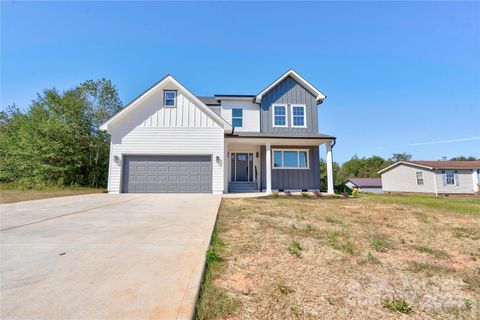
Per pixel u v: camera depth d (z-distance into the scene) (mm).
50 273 2383
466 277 2549
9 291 2010
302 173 13781
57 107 17578
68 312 1705
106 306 1788
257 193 12055
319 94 14383
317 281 2383
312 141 12797
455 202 10625
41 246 3234
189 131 11969
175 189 11625
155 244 3350
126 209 6457
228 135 12633
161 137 11898
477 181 21859
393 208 7527
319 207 7445
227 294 2061
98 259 2771
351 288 2258
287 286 2252
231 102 14594
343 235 4117
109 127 11773
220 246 3348
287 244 3529
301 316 1777
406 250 3424
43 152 15359
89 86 19391
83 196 9812
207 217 5379
